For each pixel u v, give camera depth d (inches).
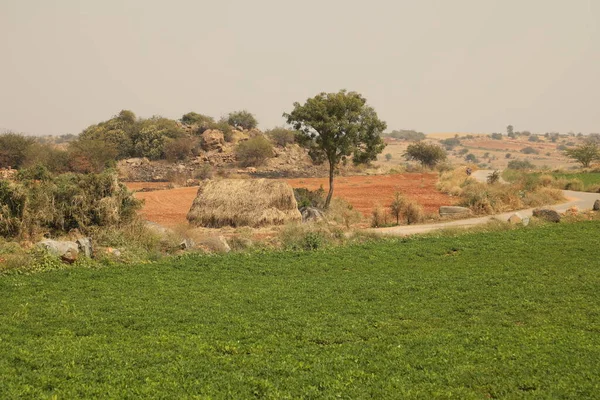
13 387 407.2
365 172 3693.4
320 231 1149.7
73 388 411.5
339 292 707.4
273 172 3513.8
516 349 492.4
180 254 966.4
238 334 539.8
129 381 427.5
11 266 786.8
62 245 854.5
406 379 435.5
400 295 692.1
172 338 524.7
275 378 437.7
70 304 633.6
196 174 3181.6
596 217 1384.1
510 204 1817.2
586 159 4156.0
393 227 1466.5
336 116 1770.4
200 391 409.7
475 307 637.3
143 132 3816.4
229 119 4611.2
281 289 720.3
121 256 888.9
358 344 517.3
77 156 2994.6
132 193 1112.8
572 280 748.0
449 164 4274.1
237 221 1364.4
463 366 457.1
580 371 442.6
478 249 984.3
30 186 1051.3
